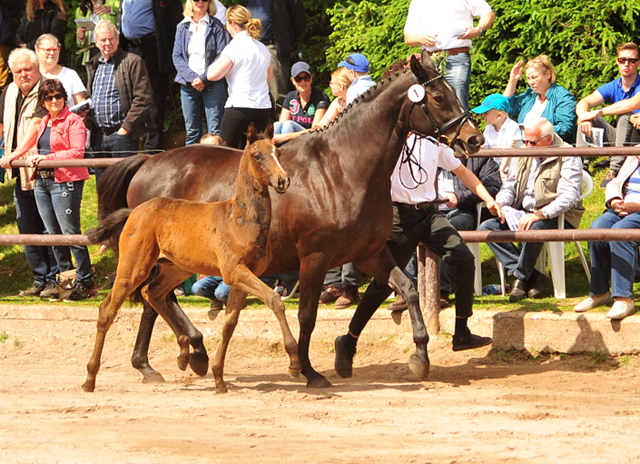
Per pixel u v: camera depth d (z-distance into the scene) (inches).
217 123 528.7
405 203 351.9
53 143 472.1
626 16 554.3
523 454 211.6
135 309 439.2
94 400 299.7
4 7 657.0
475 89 591.2
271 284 446.3
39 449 219.1
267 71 487.5
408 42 475.5
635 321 362.3
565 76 566.6
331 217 317.4
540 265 431.5
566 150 377.7
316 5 709.9
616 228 369.4
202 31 523.8
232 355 419.5
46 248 505.7
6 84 664.4
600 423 251.0
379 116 320.2
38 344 446.9
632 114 455.2
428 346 397.4
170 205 319.0
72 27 716.7
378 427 248.4
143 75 513.7
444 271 418.6
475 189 374.6
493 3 602.2
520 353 383.6
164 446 220.7
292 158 332.5
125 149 513.7
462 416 265.1
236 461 205.5
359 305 357.1
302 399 303.0
